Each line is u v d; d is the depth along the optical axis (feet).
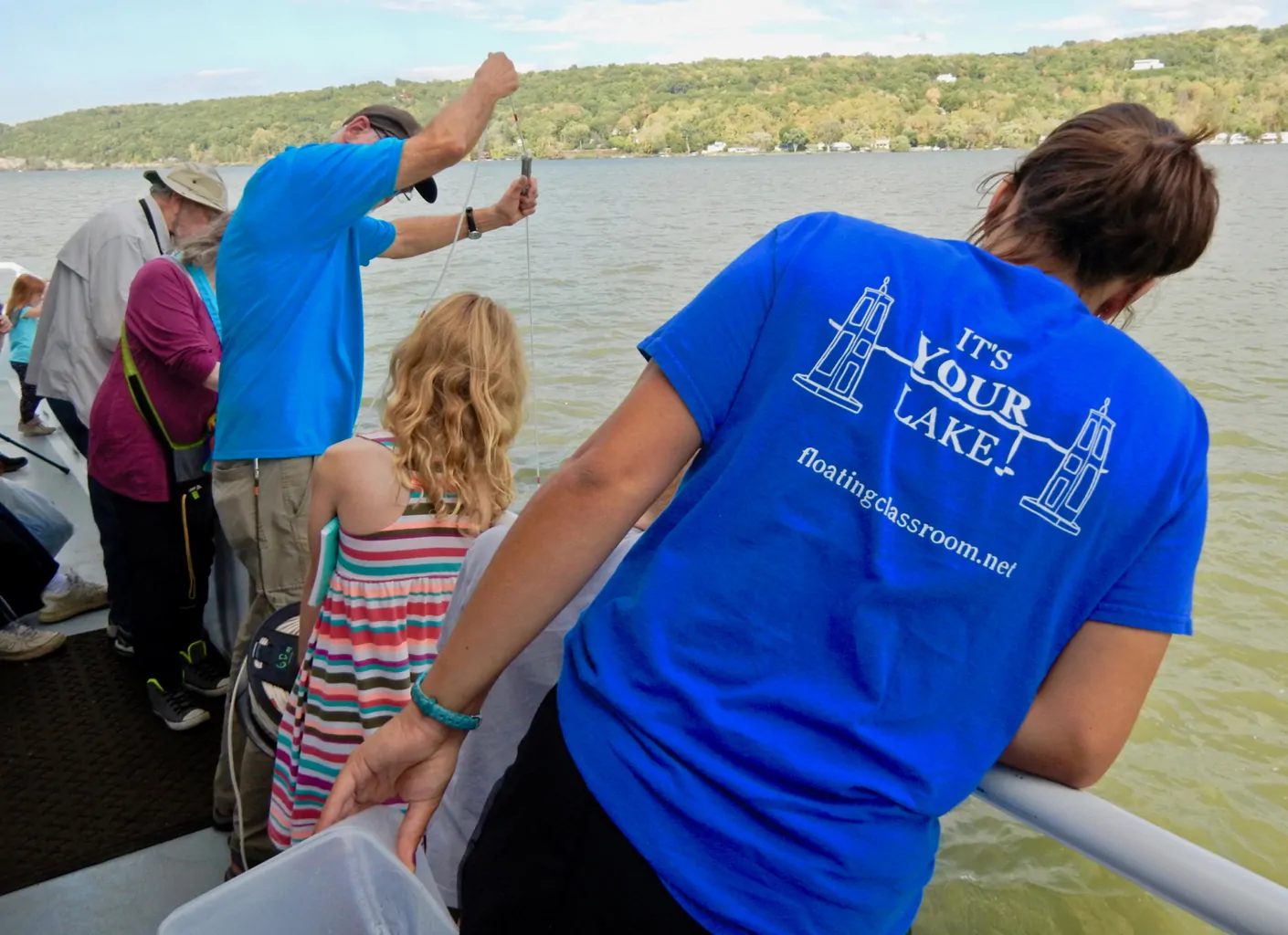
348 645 5.61
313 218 7.36
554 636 4.11
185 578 8.92
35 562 9.88
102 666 10.03
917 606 2.56
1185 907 2.53
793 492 2.62
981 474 2.55
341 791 3.37
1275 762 12.48
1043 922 7.69
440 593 5.58
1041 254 2.93
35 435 16.30
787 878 2.53
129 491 8.48
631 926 2.61
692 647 2.66
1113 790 11.95
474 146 7.83
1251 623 16.07
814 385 2.63
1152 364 2.64
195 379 8.11
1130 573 2.58
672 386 2.71
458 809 4.33
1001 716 2.62
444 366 5.40
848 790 2.54
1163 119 2.94
